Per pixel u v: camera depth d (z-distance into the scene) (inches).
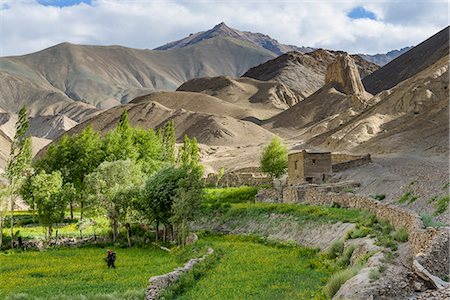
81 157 3211.1
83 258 1963.6
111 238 2645.2
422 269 861.8
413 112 5275.6
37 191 2527.1
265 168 3799.2
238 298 1103.0
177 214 2199.8
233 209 2596.0
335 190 2559.1
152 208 2484.0
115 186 2546.8
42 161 3260.3
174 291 1204.5
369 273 906.1
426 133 4015.8
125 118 3644.2
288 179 3179.1
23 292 1267.2
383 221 1460.4
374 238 1280.8
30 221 3063.5
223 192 3196.4
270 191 2925.7
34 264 1812.3
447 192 1786.4
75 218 3189.0
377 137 4589.1
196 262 1549.0
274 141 3850.9
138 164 3169.3
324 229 1793.8
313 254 1615.4
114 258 1678.2
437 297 775.1
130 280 1390.3
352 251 1312.7
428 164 2819.9
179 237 2319.1
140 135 3617.1
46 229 2618.1
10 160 2647.6
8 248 2380.7
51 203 2513.5
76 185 3139.8
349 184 2635.3
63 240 2566.4
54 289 1301.7
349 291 860.6
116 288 1274.6
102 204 2546.8
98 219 2780.5
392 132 4544.8
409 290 846.5
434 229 975.0
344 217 1801.2
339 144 4992.6
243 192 3117.6
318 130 7249.0
